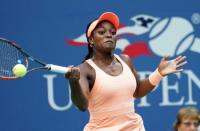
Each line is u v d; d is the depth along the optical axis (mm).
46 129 23625
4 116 23469
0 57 16188
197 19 24594
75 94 14391
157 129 24125
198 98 24406
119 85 14922
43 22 23625
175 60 16000
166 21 24500
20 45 23500
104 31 15227
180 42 24594
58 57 23703
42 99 23578
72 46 23781
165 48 24500
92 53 15664
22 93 23516
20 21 23516
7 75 16266
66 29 23750
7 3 23453
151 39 24344
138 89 16172
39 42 23578
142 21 24312
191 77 24438
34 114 23578
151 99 24094
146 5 24312
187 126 15898
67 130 23688
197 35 24578
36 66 23453
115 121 15062
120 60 15461
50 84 23625
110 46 15195
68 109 23656
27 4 23531
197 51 24578
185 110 15984
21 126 23531
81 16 23828
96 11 23938
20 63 15086
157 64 24391
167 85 24203
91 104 15133
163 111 24156
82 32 23828
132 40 24266
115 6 24094
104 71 15062
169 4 24469
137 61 24281
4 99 23500
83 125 23750
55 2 23688
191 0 24594
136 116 15328
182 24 24578
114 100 14969
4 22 23438
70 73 14188
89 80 14984
